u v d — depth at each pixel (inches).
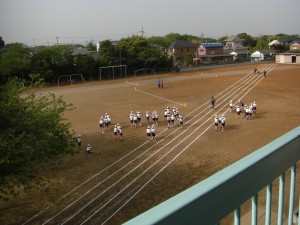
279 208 81.3
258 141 1033.5
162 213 46.9
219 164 855.7
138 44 2802.7
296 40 4367.6
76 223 586.2
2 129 593.3
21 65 2213.3
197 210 52.3
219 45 3890.3
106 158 917.8
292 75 2479.1
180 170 819.4
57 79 2399.1
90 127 1248.8
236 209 62.1
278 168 74.0
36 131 625.9
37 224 586.9
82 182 757.9
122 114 1450.5
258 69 2910.9
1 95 658.2
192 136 1104.2
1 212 629.0
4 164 555.5
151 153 950.4
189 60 3380.9
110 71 2647.6
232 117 1338.6
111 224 578.6
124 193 698.8
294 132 81.1
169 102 1670.8
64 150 673.6
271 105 1528.1
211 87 2071.9
